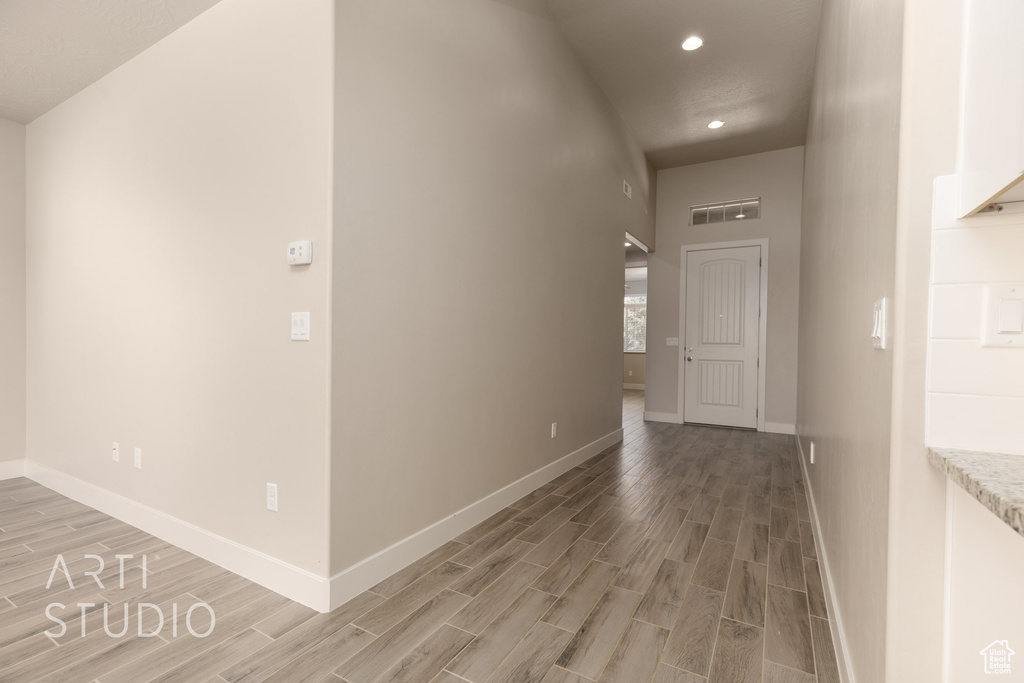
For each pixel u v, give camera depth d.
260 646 1.58
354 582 1.87
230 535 2.09
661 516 2.78
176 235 2.32
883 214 1.10
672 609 1.83
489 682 1.43
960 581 0.88
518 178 2.92
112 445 2.72
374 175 1.92
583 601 1.88
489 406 2.72
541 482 3.31
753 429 5.53
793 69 3.77
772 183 5.45
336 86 1.74
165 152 2.40
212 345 2.15
